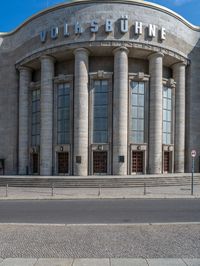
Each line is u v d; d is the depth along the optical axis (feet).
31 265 19.31
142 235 27.61
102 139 102.73
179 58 110.01
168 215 39.01
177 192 66.33
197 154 116.26
